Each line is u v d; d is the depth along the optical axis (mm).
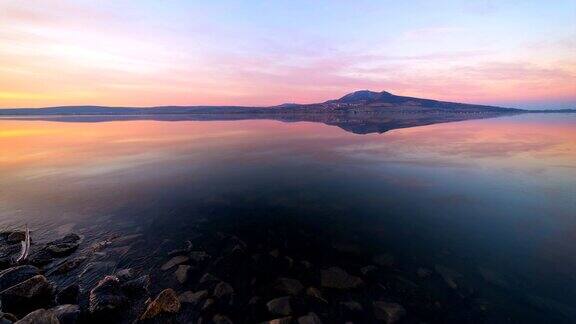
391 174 22156
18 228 13555
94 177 22031
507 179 20328
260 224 14117
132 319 7973
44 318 7199
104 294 8477
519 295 8938
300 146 36500
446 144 36219
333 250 11727
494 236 12594
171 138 47156
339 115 147625
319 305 8578
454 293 9078
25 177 22078
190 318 8008
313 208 16000
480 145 35125
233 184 20328
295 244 12219
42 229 13461
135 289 9102
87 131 62406
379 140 41188
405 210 15508
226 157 29734
